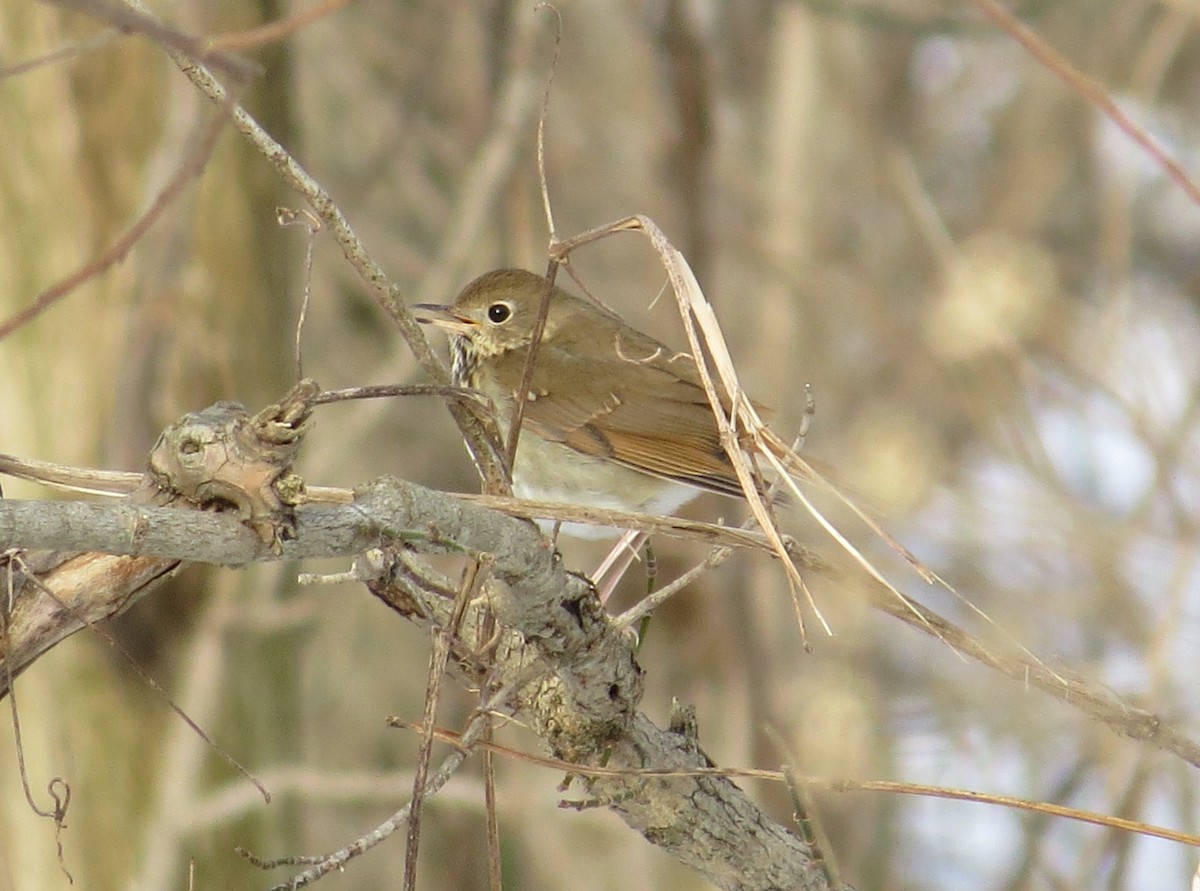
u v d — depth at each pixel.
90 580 5.49
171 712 10.90
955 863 13.99
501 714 5.82
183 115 10.54
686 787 6.26
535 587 5.62
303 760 11.97
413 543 5.23
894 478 11.22
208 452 4.86
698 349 5.48
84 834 10.70
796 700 13.94
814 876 6.38
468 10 16.72
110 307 10.59
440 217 16.83
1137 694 11.04
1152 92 14.45
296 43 13.81
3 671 5.49
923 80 19.20
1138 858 11.68
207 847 10.88
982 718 12.66
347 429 14.37
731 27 18.55
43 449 10.52
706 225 14.73
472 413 6.18
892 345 15.67
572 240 5.94
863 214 17.81
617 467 10.52
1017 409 12.45
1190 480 12.55
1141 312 16.36
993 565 12.80
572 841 15.22
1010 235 16.83
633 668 6.11
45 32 10.52
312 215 5.68
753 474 6.28
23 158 10.59
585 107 17.22
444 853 15.52
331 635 15.44
